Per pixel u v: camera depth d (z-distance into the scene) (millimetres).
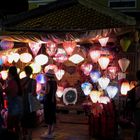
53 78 11289
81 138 11383
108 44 13984
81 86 14734
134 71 14438
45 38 11312
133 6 15727
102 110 11109
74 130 12688
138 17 15523
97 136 11367
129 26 9562
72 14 9945
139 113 8672
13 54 12758
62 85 16062
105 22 10273
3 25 10359
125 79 13719
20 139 9211
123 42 10055
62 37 11062
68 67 16172
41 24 10508
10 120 8906
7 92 8906
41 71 13984
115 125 10859
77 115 15625
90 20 10219
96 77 13461
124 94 12367
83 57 14367
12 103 8875
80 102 15984
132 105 8766
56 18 10219
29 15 10039
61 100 16109
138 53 14367
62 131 12461
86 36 10719
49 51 12773
